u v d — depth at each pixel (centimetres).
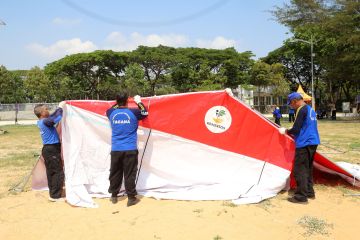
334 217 646
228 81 7431
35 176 841
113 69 7294
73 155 768
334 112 4409
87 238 559
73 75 7138
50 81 7275
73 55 7006
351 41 3650
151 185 777
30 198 775
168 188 779
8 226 616
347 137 2086
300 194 720
